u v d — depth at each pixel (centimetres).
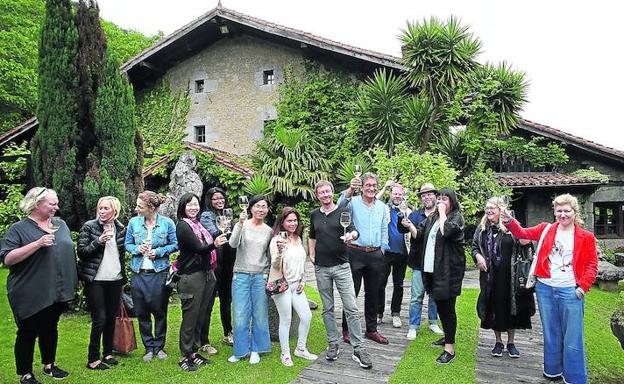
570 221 420
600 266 1015
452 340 472
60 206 665
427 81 1153
